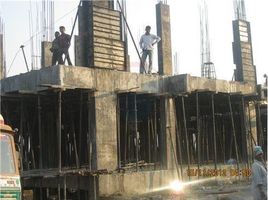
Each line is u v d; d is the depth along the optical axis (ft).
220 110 70.18
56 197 49.42
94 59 49.32
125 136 53.83
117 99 50.34
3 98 50.11
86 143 55.67
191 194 47.65
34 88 48.14
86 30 51.24
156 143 55.77
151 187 51.24
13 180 30.07
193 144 66.90
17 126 58.65
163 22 60.13
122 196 46.47
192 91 54.80
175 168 54.95
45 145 58.65
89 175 44.75
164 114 55.47
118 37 52.06
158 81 54.49
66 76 46.01
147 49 58.75
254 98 65.31
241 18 69.46
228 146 69.87
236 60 68.59
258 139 68.49
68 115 58.08
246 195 46.44
